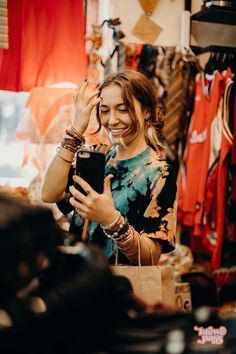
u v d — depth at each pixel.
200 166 2.60
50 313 0.69
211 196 2.57
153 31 2.74
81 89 1.46
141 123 1.38
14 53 2.34
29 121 2.32
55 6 2.34
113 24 2.52
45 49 2.33
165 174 1.34
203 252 2.80
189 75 2.61
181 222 2.72
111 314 0.73
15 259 0.67
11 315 0.69
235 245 2.83
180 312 0.88
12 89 2.35
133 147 1.40
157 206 1.31
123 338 0.74
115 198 1.36
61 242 0.75
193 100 2.63
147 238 1.28
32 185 2.28
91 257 0.73
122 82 1.35
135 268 1.24
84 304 0.69
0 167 2.43
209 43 2.92
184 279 2.25
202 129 2.60
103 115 1.40
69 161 1.44
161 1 2.75
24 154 2.33
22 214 0.68
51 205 1.63
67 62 2.35
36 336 0.69
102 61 2.52
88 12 2.58
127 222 1.27
